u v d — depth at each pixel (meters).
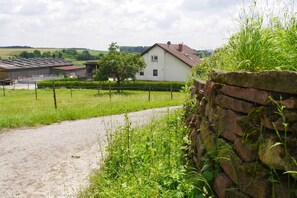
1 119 9.84
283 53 2.76
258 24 2.99
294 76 1.97
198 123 3.79
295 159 1.88
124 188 3.62
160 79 50.66
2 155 6.47
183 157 4.10
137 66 42.62
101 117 12.02
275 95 2.14
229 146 2.56
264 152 2.08
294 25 2.92
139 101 18.80
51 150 6.84
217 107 2.97
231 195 2.41
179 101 17.94
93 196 3.86
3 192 4.43
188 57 51.94
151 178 3.59
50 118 10.72
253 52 2.90
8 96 33.69
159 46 49.66
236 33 3.26
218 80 2.88
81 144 7.39
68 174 5.09
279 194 1.99
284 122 1.96
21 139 7.99
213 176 2.79
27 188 4.55
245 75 2.42
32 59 88.81
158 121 8.01
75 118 11.48
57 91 40.97
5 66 70.38
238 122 2.44
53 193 4.30
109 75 42.44
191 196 2.84
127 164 4.60
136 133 6.16
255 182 2.15
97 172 4.93
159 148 4.70
